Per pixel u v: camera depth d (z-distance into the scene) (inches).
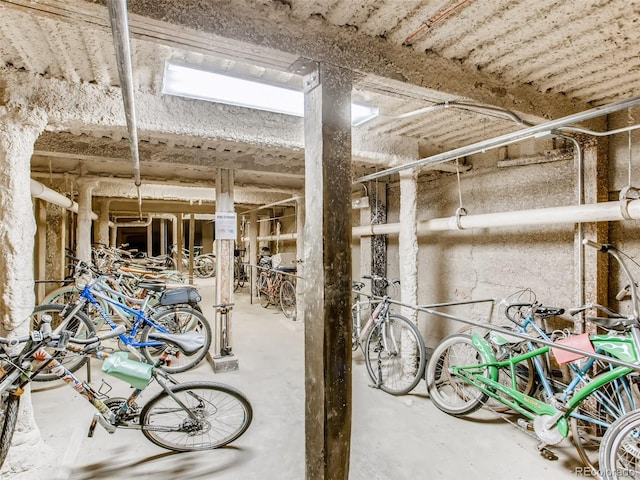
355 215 198.1
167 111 80.7
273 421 94.7
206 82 66.4
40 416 93.6
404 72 57.7
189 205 284.4
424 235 147.5
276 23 47.5
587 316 81.7
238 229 351.6
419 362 116.3
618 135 85.7
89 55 62.6
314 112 51.9
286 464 77.0
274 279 248.8
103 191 191.0
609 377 68.4
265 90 69.6
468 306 127.4
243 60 50.4
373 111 80.7
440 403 101.0
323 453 50.0
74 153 108.5
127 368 74.2
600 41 55.9
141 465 75.7
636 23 50.8
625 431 63.0
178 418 89.7
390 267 167.5
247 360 141.5
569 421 75.6
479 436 87.5
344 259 51.6
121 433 87.2
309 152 52.8
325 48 50.8
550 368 93.4
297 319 199.6
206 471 74.4
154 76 71.5
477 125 99.0
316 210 51.1
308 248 52.7
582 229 89.0
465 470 74.8
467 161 128.0
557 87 73.4
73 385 72.2
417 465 76.4
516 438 86.5
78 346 72.2
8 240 66.7
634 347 66.5
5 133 66.9
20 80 68.5
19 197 68.0
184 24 41.9
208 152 125.6
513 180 112.4
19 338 66.4
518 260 110.3
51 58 63.9
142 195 198.2
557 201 100.0
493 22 50.9
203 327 140.3
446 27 52.4
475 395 98.5
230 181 133.4
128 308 122.0
